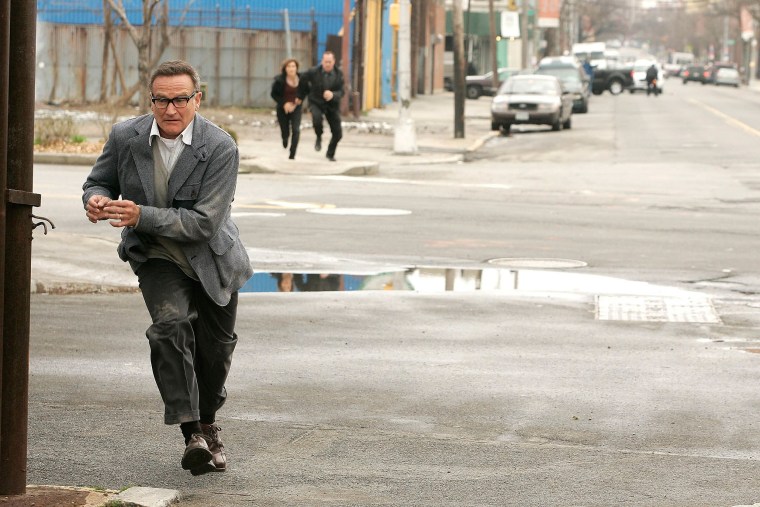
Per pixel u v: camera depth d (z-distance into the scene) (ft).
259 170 105.29
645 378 36.27
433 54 307.58
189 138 23.57
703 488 25.53
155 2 133.90
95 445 27.91
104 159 24.11
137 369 36.11
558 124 173.47
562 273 56.59
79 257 55.06
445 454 27.89
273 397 33.04
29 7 21.31
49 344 39.32
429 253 62.08
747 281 55.16
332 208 80.18
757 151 136.67
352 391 33.96
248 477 25.71
